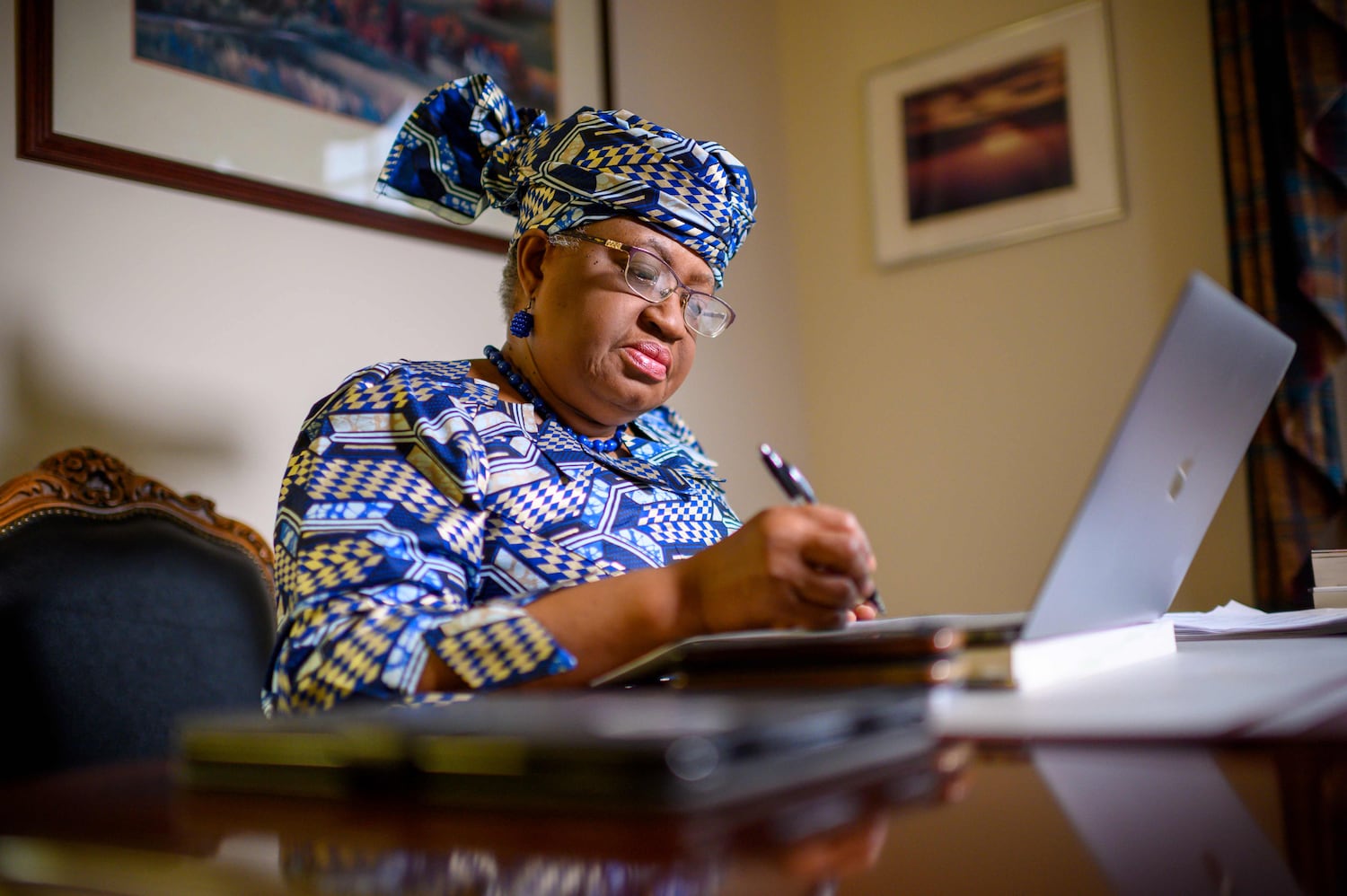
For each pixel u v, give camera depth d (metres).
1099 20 2.58
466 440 0.99
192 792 0.46
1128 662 0.75
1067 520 2.55
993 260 2.71
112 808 0.43
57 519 1.23
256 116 1.72
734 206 1.25
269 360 1.71
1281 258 2.25
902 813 0.36
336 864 0.33
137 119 1.57
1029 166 2.66
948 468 2.73
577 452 1.16
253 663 1.38
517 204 1.33
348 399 1.01
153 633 1.27
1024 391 2.64
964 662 0.61
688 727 0.39
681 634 0.73
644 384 1.19
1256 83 2.29
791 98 3.07
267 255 1.72
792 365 2.95
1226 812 0.35
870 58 2.94
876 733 0.45
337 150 1.82
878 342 2.87
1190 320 0.62
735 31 2.92
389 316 1.89
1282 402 2.19
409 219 1.92
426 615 0.73
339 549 0.83
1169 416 0.66
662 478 1.24
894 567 2.79
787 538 0.70
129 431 1.53
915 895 0.28
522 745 0.39
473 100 1.31
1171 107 2.48
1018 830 0.34
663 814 0.36
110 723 1.20
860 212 2.93
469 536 0.94
